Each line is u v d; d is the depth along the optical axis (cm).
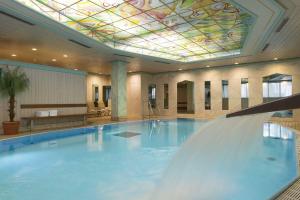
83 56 1146
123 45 1088
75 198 343
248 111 90
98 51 1038
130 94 1739
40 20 664
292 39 839
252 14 615
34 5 643
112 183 401
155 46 1109
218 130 118
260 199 323
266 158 519
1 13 613
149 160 542
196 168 134
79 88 1126
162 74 1745
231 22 772
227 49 1169
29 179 419
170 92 1698
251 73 1337
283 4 553
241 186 359
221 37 952
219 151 127
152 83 1794
